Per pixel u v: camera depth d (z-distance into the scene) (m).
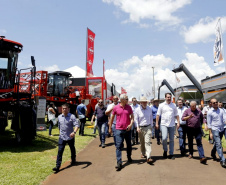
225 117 6.25
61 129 5.89
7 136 10.87
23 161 6.36
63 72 18.64
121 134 5.85
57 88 18.34
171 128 6.67
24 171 5.42
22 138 8.56
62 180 4.93
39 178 4.96
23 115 8.59
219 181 4.69
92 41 20.56
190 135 6.62
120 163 5.63
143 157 6.78
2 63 7.85
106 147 8.70
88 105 20.39
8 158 6.64
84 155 7.37
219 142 6.02
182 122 7.25
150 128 6.34
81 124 11.62
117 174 5.24
